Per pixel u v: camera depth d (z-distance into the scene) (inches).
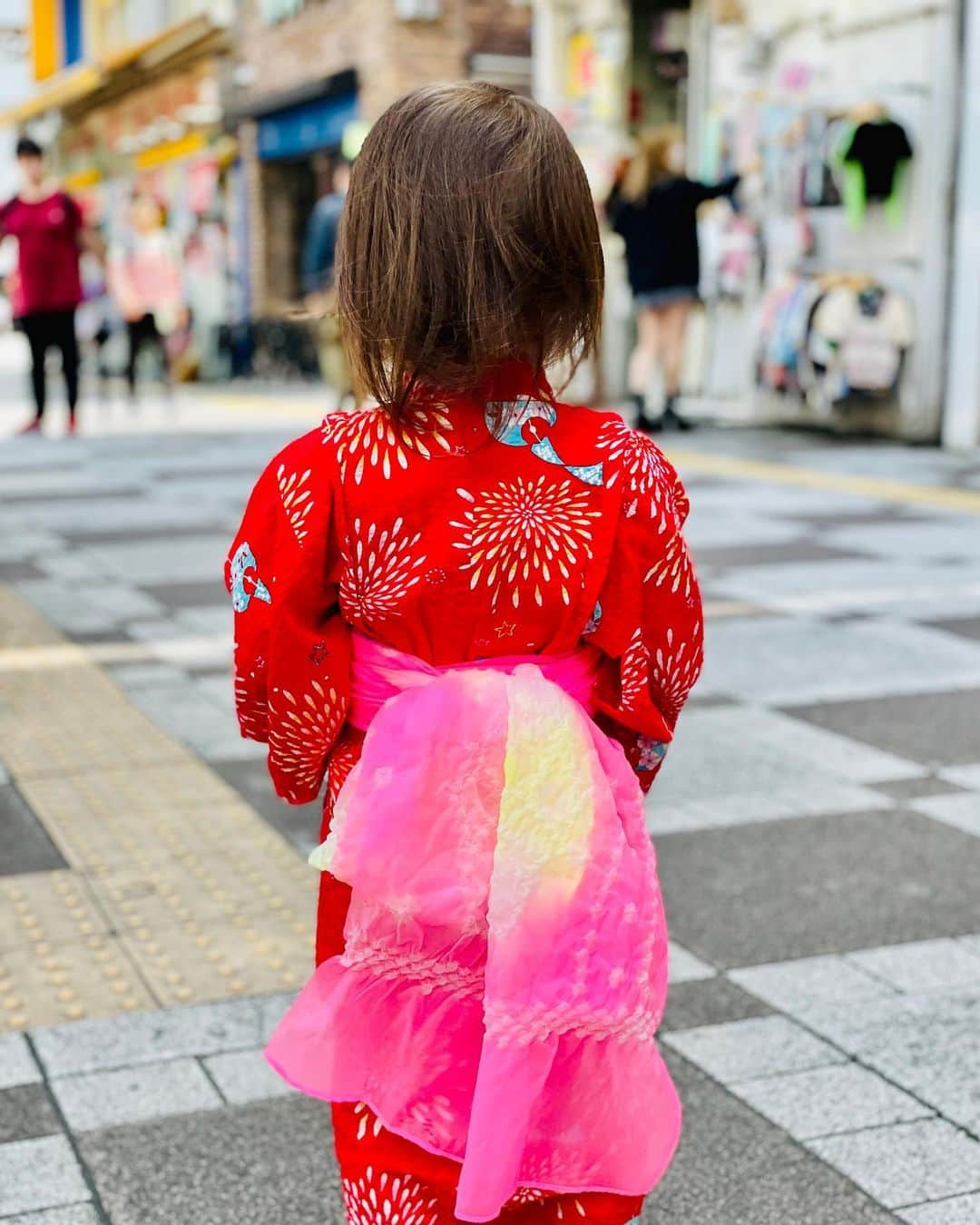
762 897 126.6
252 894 126.0
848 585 247.6
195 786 152.7
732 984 111.0
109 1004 107.1
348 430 57.4
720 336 512.1
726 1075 98.0
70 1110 94.1
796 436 465.7
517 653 58.6
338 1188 86.5
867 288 423.2
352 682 59.4
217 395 706.2
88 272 686.5
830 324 427.2
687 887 128.5
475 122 54.5
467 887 55.6
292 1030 58.5
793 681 191.9
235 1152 90.0
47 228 491.5
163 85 1000.2
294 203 867.4
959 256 417.1
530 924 55.1
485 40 706.8
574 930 55.4
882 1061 99.7
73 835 138.9
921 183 416.5
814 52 447.8
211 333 813.2
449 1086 56.6
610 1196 59.5
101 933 118.4
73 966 112.8
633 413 522.6
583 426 58.4
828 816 145.3
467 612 57.0
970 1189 85.6
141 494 356.5
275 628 57.7
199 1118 93.5
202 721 174.9
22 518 319.9
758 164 466.6
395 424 56.4
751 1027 104.4
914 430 432.5
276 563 58.0
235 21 874.8
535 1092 54.9
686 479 371.9
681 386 534.9
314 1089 57.8
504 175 54.0
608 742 59.1
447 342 55.0
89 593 244.1
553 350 57.9
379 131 55.7
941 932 120.0
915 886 129.0
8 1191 85.7
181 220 949.2
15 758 161.3
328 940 61.4
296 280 874.1
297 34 794.2
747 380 495.8
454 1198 58.9
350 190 56.3
